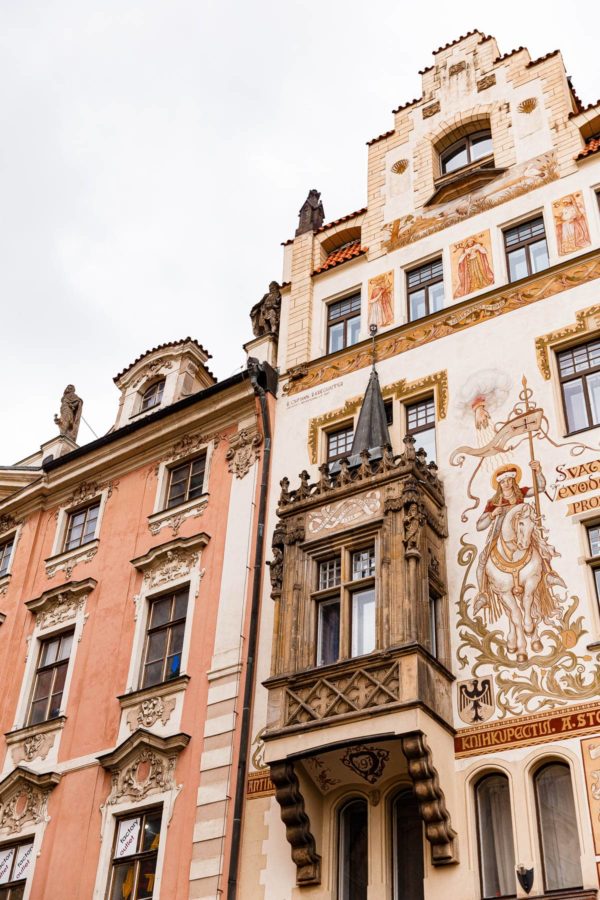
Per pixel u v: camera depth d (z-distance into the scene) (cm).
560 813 1623
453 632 1880
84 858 2112
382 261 2617
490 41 2828
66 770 2286
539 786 1664
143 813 2108
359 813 1814
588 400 2034
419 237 2581
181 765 2094
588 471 1912
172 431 2712
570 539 1853
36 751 2384
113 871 2067
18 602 2738
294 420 2484
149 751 2156
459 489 2055
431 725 1702
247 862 1862
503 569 1897
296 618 1931
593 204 2292
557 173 2403
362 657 1778
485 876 1628
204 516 2488
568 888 1552
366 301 2580
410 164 2761
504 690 1764
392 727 1683
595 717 1652
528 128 2547
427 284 2498
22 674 2577
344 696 1767
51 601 2650
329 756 1770
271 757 1791
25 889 2162
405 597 1817
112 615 2491
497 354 2206
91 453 2867
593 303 2134
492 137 2619
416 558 1853
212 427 2659
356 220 2792
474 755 1725
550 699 1711
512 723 1723
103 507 2773
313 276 2750
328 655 1903
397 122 2886
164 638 2362
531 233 2377
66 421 3184
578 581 1798
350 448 2342
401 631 1783
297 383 2555
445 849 1633
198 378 3044
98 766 2230
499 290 2303
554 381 2081
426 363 2317
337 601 1947
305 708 1802
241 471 2491
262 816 1902
